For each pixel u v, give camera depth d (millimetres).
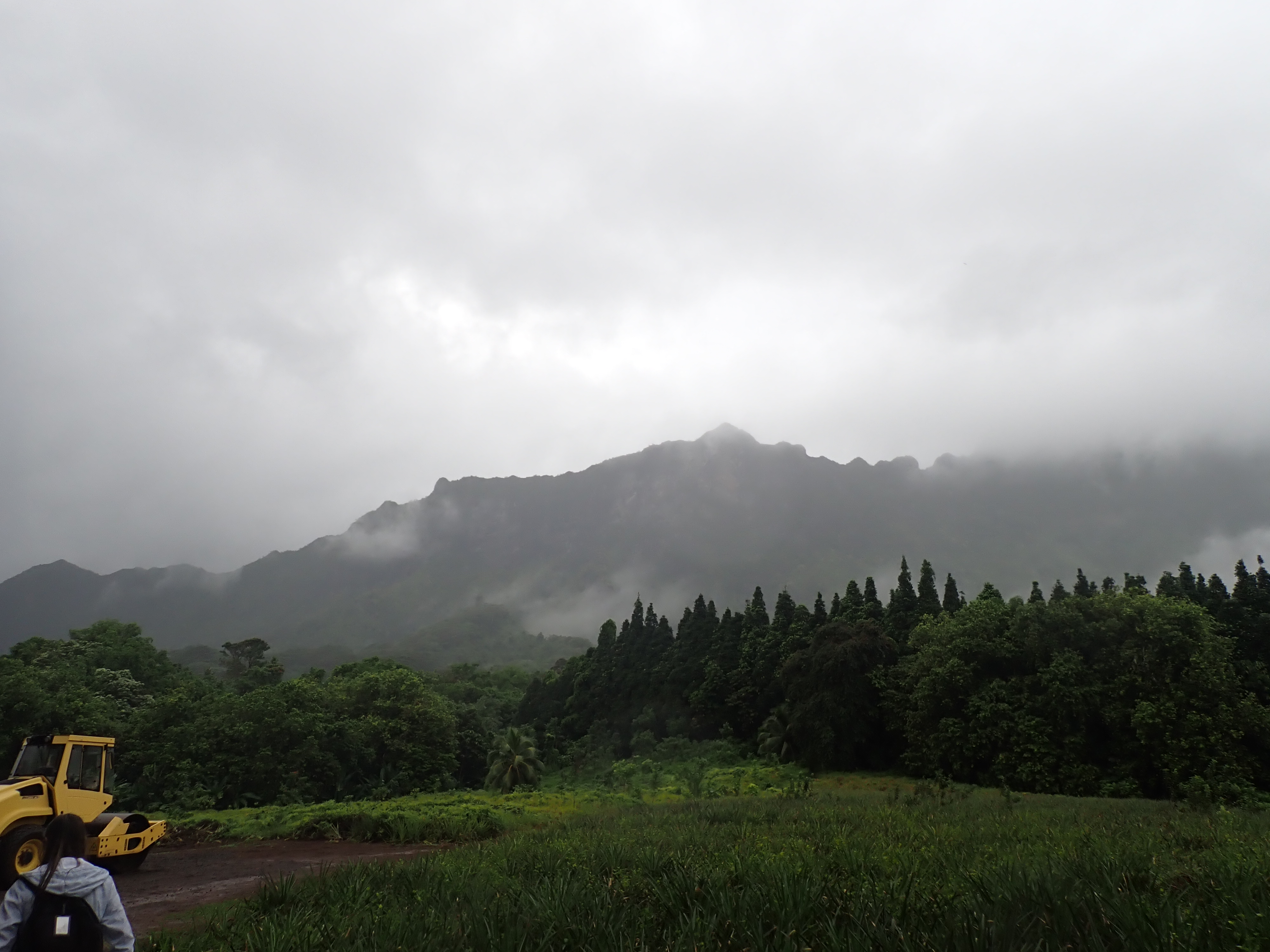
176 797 40719
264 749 44219
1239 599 41344
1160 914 5191
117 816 18422
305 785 44906
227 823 28328
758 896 6473
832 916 5938
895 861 8516
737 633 64062
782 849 9953
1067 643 39906
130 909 14336
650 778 46594
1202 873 7152
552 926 6340
